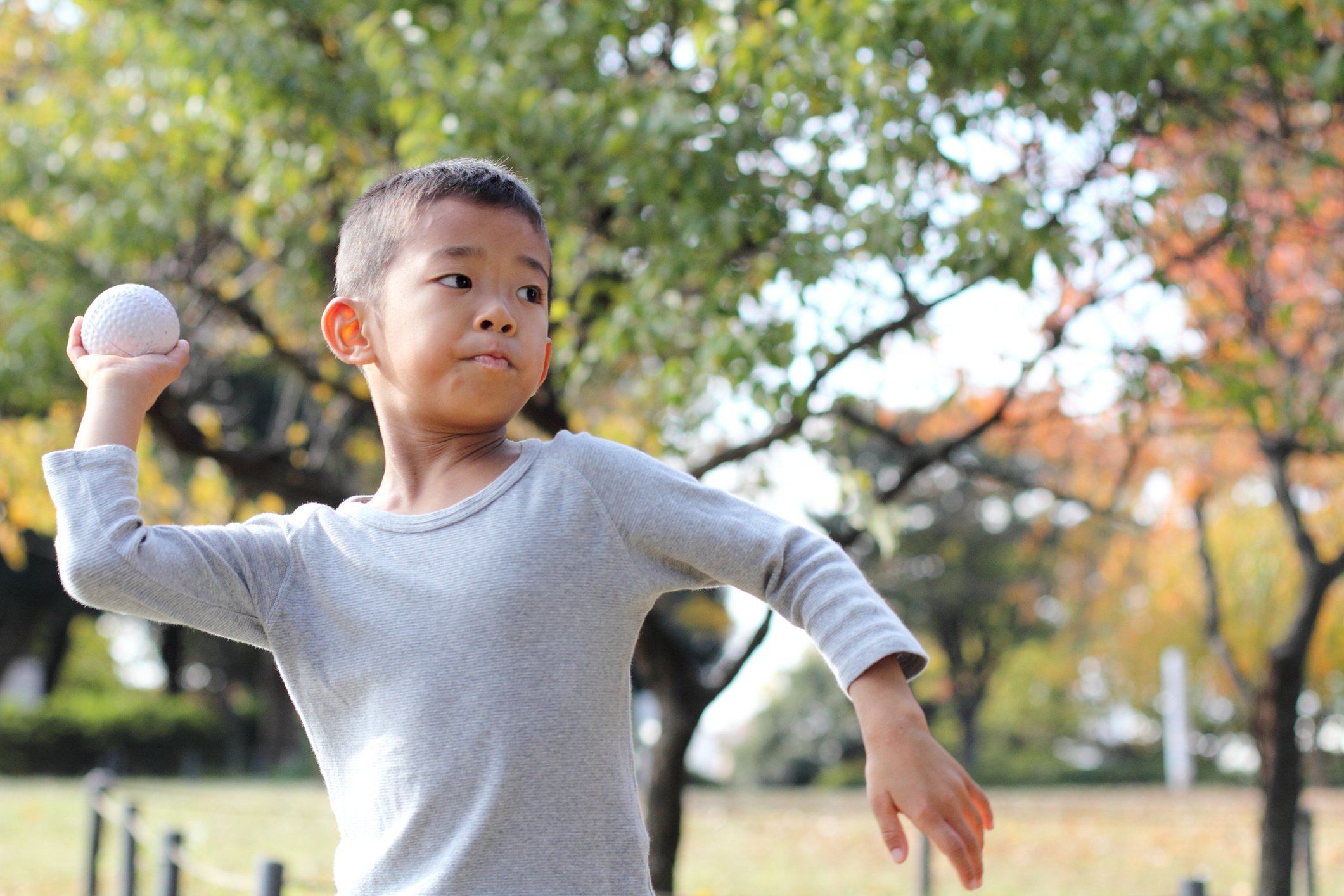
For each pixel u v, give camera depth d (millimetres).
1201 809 12914
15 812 11836
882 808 1338
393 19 5219
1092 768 26344
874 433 5551
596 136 4938
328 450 6953
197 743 24266
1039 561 25359
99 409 1595
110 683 37688
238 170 5840
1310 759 21734
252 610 1625
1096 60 4641
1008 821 12203
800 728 33094
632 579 1559
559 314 5055
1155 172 5883
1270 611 11211
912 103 4551
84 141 5742
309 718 1622
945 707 35594
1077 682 29344
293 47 5191
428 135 4684
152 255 5863
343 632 1583
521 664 1508
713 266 4812
